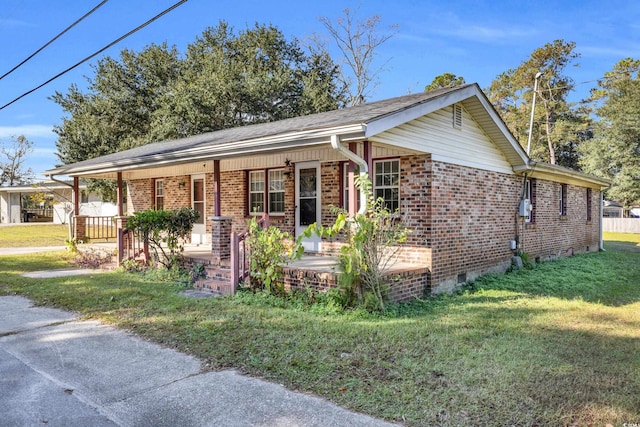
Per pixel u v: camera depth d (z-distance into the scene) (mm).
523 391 3396
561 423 2896
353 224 6328
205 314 5820
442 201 8016
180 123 21516
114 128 23375
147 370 3936
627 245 20812
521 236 11039
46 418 3062
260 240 6848
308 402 3227
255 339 4719
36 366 4082
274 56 26609
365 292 6137
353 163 6484
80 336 5012
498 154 10086
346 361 4043
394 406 3125
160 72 25156
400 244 7867
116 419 3035
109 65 24188
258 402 3240
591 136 36906
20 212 34156
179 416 3053
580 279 9594
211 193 12688
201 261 8641
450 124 8297
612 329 5414
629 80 30750
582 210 15688
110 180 22953
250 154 7613
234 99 22609
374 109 7477
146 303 6496
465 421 2906
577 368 3949
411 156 8016
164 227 8977
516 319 5902
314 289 6504
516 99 39469
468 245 8828
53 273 9555
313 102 23875
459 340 4766
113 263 10547
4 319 5809
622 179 30344
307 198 9992
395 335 4871
